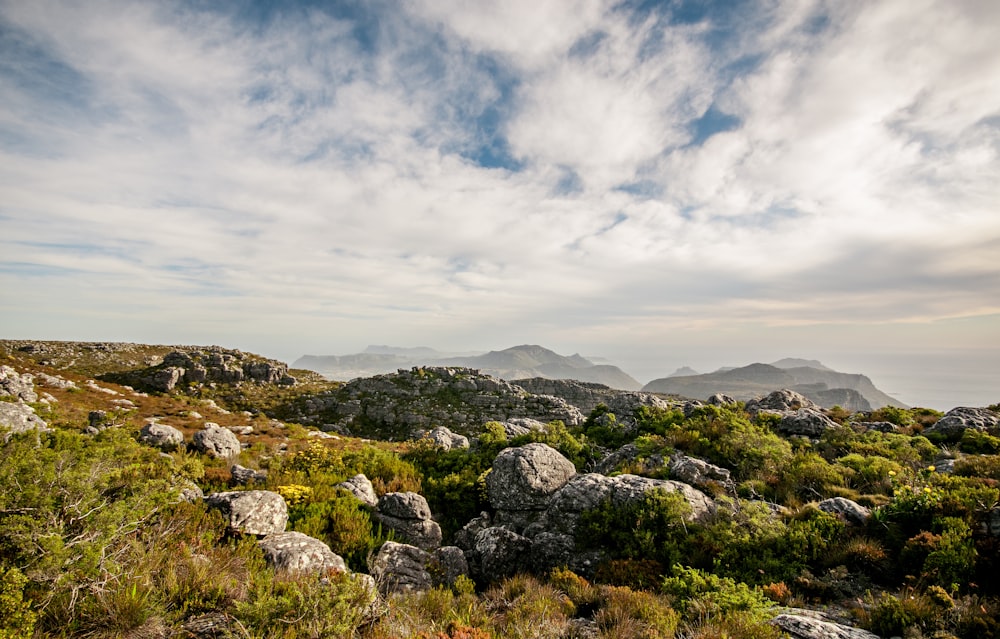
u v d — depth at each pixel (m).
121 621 5.96
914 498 11.95
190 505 11.10
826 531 11.90
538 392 77.50
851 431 20.91
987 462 14.58
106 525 6.76
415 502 16.55
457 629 7.38
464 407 61.94
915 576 9.88
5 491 6.30
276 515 12.48
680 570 10.95
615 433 27.48
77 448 8.82
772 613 8.91
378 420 58.94
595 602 10.05
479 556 14.36
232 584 7.79
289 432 36.44
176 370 59.97
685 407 29.67
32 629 5.27
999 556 9.57
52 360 64.12
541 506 17.23
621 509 14.36
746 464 17.89
